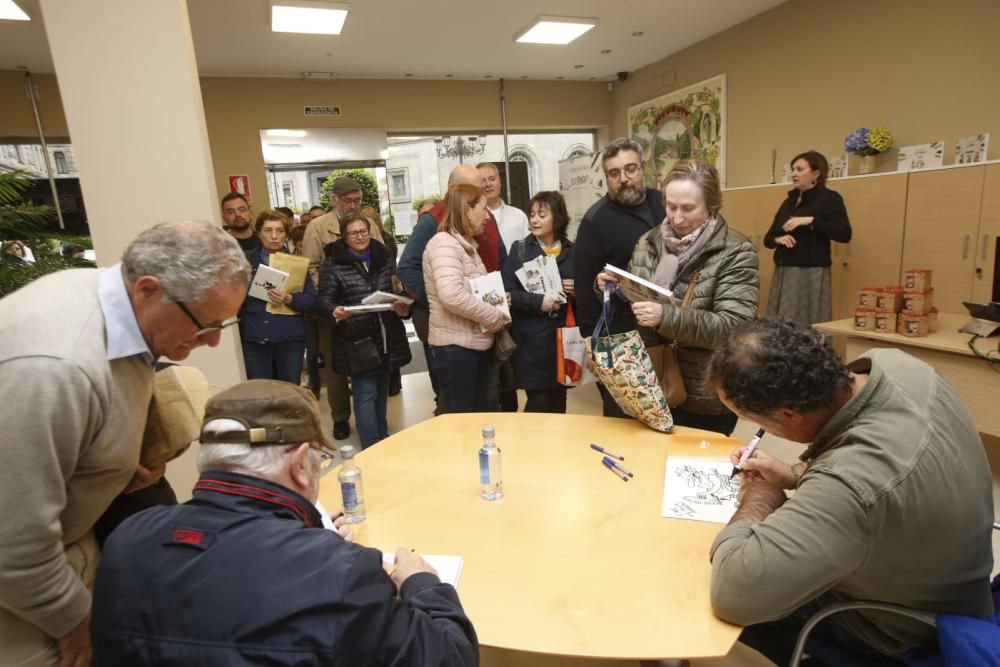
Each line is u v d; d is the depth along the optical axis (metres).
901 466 0.91
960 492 0.94
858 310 2.89
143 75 2.09
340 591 0.65
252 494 0.75
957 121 3.90
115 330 0.93
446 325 2.49
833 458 0.96
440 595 0.85
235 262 0.96
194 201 2.19
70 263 2.20
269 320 3.19
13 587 0.86
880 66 4.32
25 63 5.00
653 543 1.19
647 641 0.93
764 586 0.92
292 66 5.64
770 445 3.14
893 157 4.30
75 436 0.88
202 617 0.64
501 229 3.47
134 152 2.12
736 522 1.08
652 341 2.04
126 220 2.15
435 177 7.02
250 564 0.67
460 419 1.95
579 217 6.01
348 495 1.31
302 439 0.81
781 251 3.99
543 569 1.12
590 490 1.42
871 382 1.00
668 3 4.72
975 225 3.47
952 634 0.89
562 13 4.72
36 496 0.85
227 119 5.89
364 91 6.32
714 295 1.79
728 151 5.76
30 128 5.29
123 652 0.65
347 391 3.62
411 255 2.80
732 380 1.03
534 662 1.72
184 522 0.72
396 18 4.54
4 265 2.02
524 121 6.98
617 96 7.22
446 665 0.72
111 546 0.72
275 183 6.23
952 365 2.54
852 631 1.15
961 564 0.98
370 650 0.65
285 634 0.63
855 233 4.17
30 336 0.86
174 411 1.19
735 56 5.50
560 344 2.52
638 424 1.82
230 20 4.33
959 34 3.81
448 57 5.71
